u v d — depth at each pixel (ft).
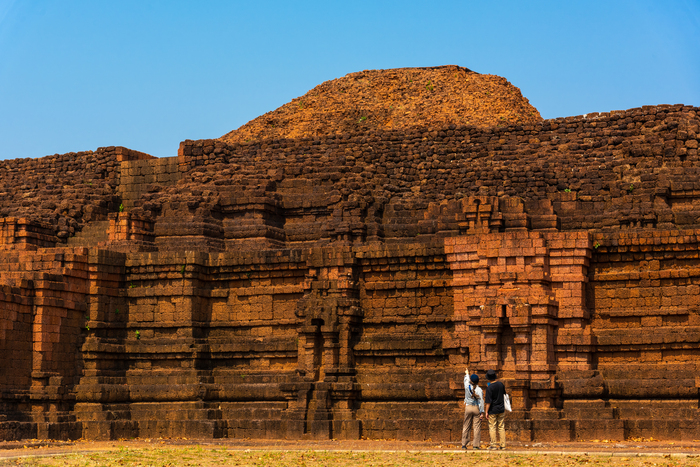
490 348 126.11
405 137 177.37
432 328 134.62
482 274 128.98
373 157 174.91
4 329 129.18
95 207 180.86
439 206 160.15
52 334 136.36
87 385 137.18
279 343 140.56
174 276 144.66
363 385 133.18
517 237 128.36
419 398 130.72
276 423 130.82
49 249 146.30
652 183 152.35
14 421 126.21
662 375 122.93
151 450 107.96
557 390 122.93
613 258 129.49
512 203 154.20
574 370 124.88
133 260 147.13
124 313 146.20
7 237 165.37
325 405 131.23
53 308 136.87
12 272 137.28
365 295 138.92
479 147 172.24
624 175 158.20
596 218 153.89
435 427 121.08
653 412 119.65
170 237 163.94
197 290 144.97
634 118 166.20
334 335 135.44
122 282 147.23
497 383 103.45
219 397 139.54
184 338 142.41
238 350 142.31
